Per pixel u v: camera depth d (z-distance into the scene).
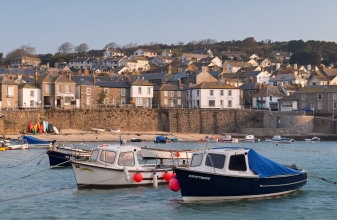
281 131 104.19
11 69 155.25
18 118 91.75
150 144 83.69
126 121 101.31
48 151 47.12
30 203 31.25
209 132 106.12
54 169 47.12
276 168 31.83
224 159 30.39
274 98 122.62
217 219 26.91
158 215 27.84
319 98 114.62
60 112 96.00
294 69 168.75
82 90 109.06
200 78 126.25
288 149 78.00
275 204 30.48
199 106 115.69
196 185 29.55
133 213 28.39
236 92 118.19
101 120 99.44
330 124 105.06
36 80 107.56
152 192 34.25
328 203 31.19
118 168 35.12
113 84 114.69
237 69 189.75
